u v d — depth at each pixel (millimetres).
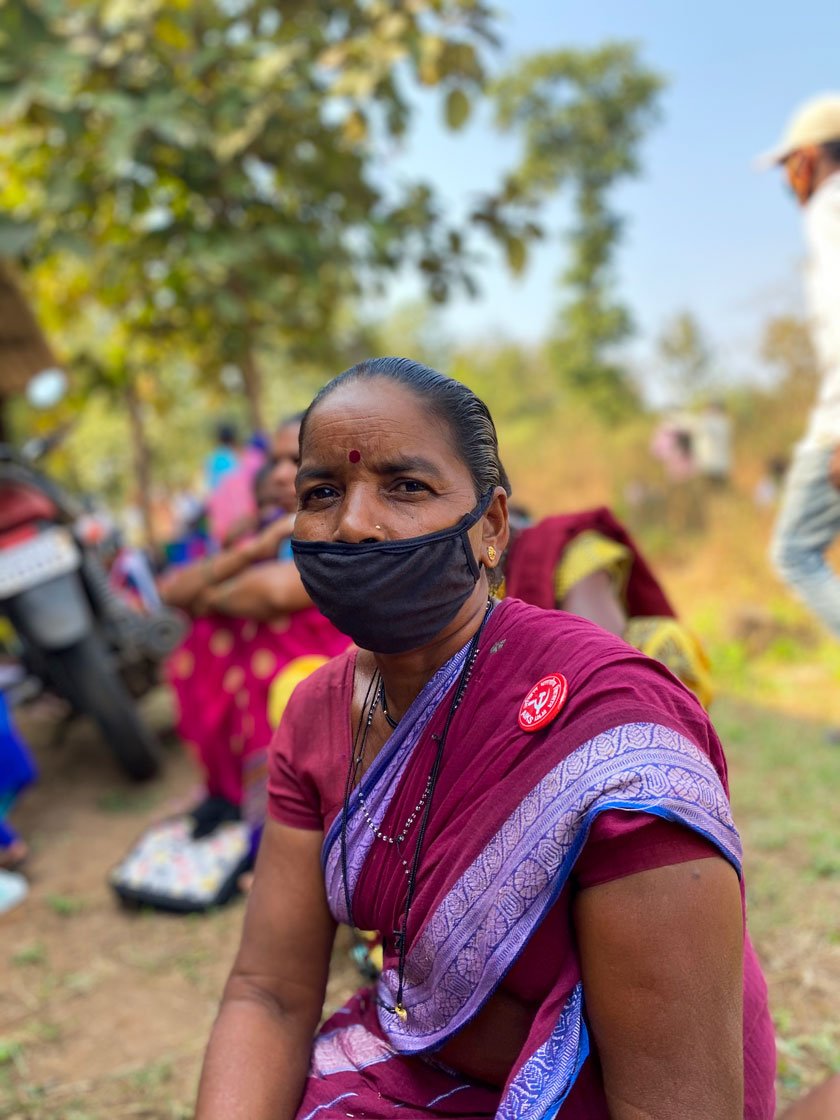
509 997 1212
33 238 4309
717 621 7262
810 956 2635
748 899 2939
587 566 1980
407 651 1215
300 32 5363
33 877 3580
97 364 8656
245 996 1426
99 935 3092
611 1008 1103
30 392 4902
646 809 1053
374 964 1789
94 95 4824
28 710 5465
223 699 3318
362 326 8758
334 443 1187
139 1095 2248
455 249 6094
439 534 1167
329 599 1182
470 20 5031
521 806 1122
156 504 12555
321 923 1435
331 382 1252
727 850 1076
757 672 6086
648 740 1090
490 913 1134
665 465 11484
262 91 5105
